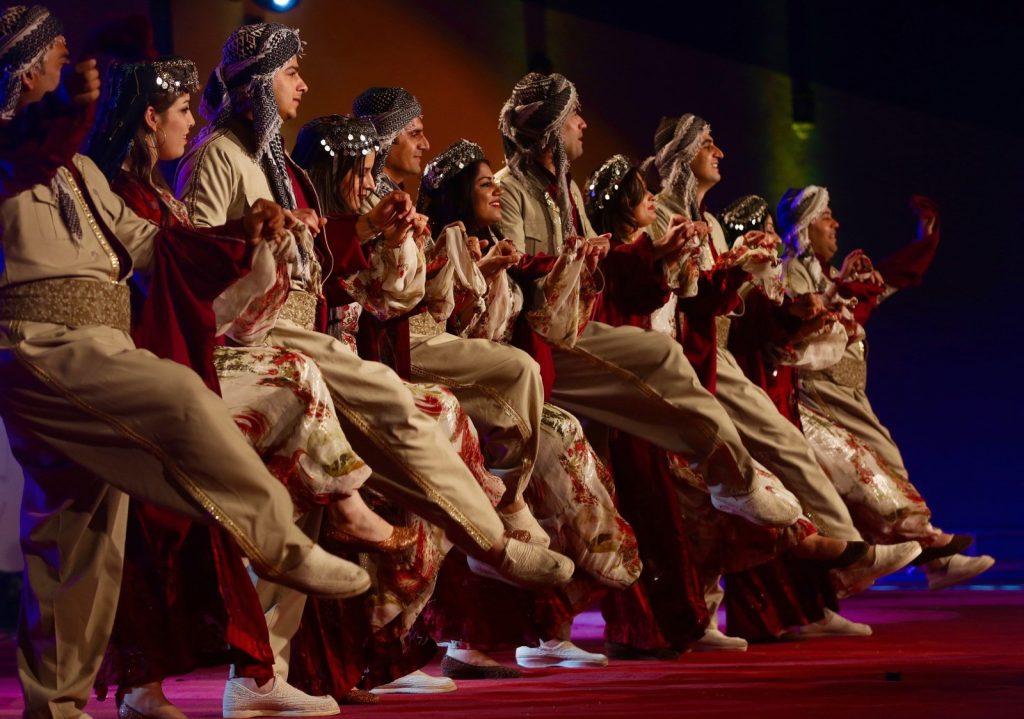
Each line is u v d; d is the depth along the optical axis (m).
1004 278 14.64
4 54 4.33
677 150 7.93
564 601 6.45
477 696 5.45
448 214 6.59
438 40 11.92
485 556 5.40
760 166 13.98
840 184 14.24
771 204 14.02
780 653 7.06
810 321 7.84
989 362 14.71
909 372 14.77
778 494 7.07
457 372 6.00
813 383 8.66
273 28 5.38
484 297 6.18
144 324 4.60
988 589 11.38
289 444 4.74
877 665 6.13
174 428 4.34
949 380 14.77
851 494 8.44
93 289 4.48
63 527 4.46
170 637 4.64
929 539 8.56
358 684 5.51
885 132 14.34
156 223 4.92
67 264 4.45
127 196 4.93
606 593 6.96
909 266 9.09
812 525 7.50
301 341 5.18
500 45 12.27
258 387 4.73
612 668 6.48
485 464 6.09
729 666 6.41
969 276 14.66
